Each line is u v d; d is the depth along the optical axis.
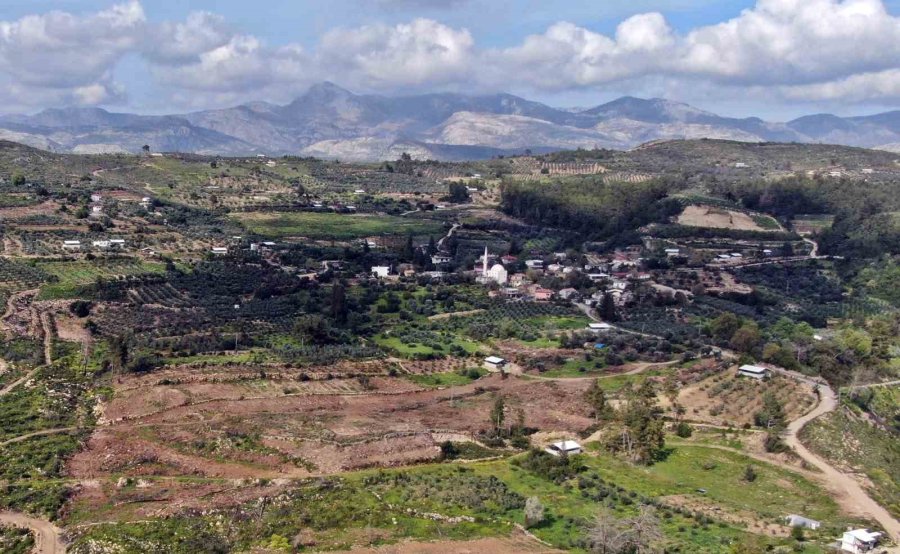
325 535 87.94
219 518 91.69
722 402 142.50
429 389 152.88
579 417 137.38
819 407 139.25
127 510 94.88
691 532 90.94
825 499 104.25
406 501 98.44
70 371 143.62
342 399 143.12
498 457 119.88
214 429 121.69
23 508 94.31
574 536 89.94
